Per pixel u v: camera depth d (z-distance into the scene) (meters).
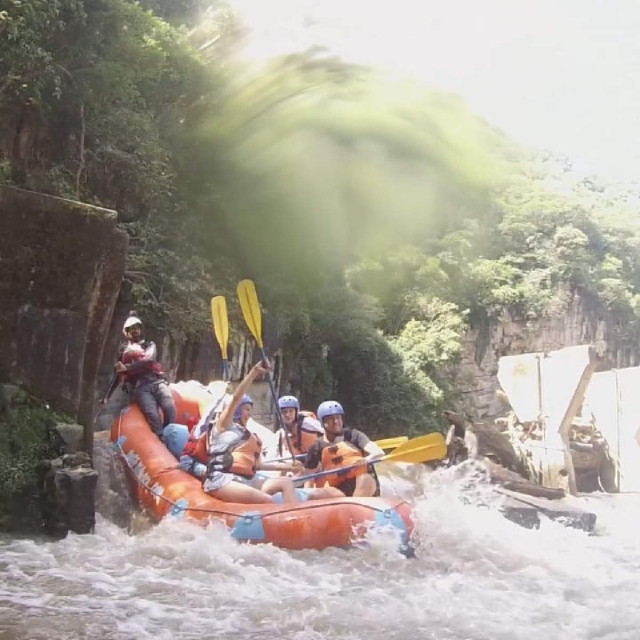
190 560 6.43
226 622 4.92
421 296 30.08
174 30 17.50
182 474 7.90
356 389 24.61
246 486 7.42
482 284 34.94
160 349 16.05
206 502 7.38
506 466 14.70
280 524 7.00
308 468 8.03
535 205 40.38
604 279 40.91
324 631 4.83
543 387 15.21
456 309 31.58
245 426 8.09
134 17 14.53
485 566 6.95
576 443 16.14
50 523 6.88
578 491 16.14
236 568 6.30
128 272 14.79
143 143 15.03
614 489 16.22
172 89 17.09
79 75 13.15
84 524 6.92
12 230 7.18
